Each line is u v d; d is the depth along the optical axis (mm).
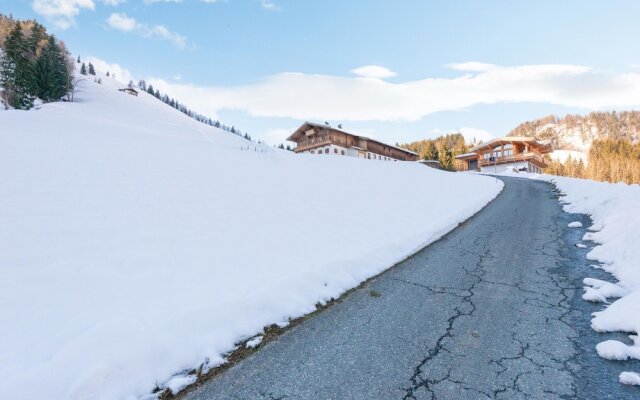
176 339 3857
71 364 3215
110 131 26734
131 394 3172
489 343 4016
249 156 18953
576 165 89875
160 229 6730
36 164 8633
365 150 57344
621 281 5457
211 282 5215
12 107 51250
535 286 5730
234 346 4102
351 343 4160
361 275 6590
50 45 69188
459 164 73562
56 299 4176
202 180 10812
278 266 6137
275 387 3357
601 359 3594
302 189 12820
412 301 5367
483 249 8242
